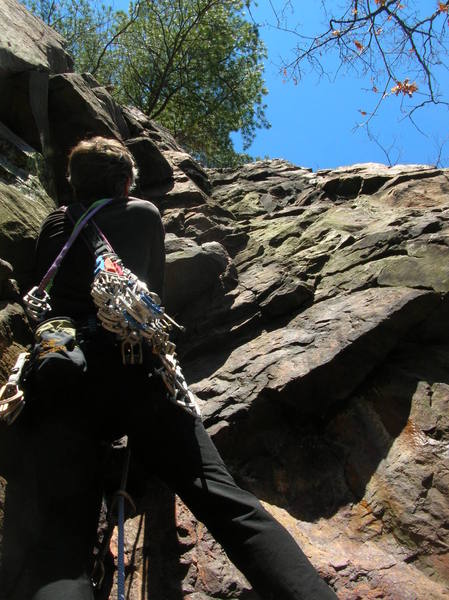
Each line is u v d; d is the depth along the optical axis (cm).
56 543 183
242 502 196
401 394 307
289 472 289
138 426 209
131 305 204
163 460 207
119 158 259
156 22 1800
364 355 313
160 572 242
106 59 1830
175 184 492
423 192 461
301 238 431
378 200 473
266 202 517
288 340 335
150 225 246
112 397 208
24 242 304
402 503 265
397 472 276
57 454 196
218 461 208
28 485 210
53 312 230
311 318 350
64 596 172
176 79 1809
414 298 326
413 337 331
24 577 191
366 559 247
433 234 373
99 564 210
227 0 1778
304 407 304
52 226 244
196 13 1769
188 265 375
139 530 258
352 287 363
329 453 294
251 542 188
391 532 259
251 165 605
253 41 1805
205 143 1905
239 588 234
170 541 253
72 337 209
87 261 231
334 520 268
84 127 441
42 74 422
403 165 526
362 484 278
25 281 305
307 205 505
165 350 211
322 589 181
